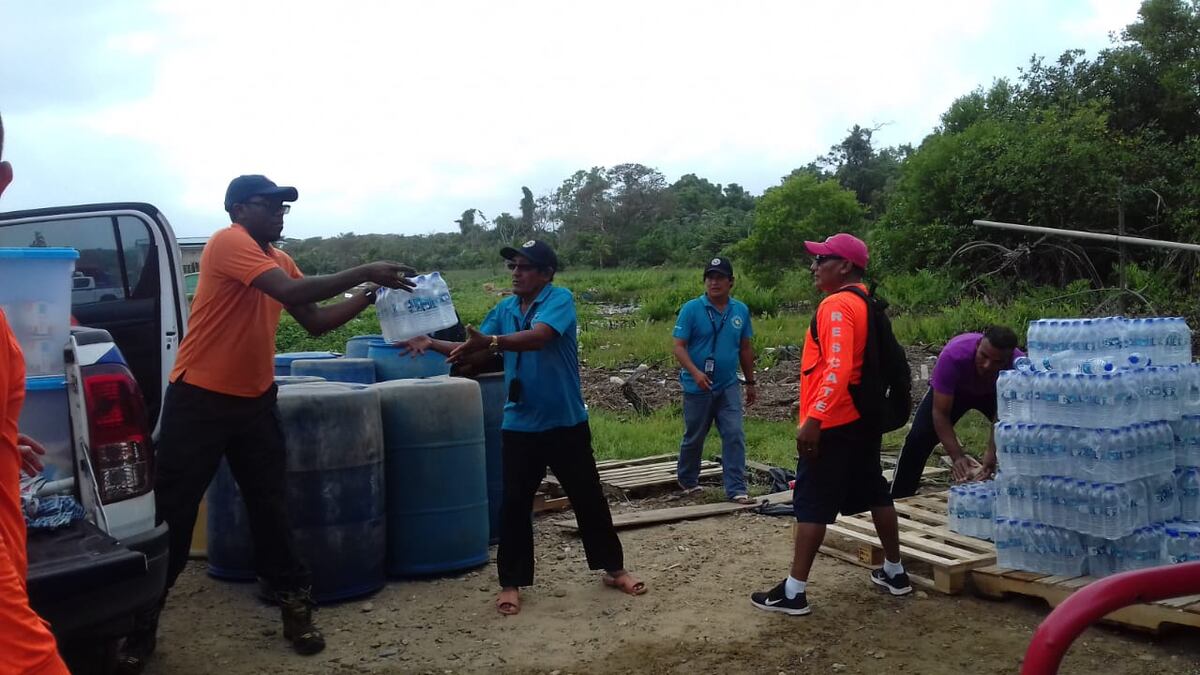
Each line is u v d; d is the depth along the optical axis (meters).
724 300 7.41
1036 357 5.25
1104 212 21.34
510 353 5.11
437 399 5.55
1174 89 25.47
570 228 78.75
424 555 5.55
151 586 3.48
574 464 5.17
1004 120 26.12
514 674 4.26
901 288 21.64
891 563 5.16
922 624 4.76
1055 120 23.06
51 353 3.45
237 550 5.49
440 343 4.98
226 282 4.32
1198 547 4.66
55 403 3.48
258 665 4.39
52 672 2.21
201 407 4.32
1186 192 21.00
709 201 88.25
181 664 4.39
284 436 4.72
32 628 2.18
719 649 4.47
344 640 4.69
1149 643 4.41
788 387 13.27
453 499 5.60
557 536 6.54
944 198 23.84
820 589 5.31
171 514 4.30
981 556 5.25
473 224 86.94
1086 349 5.04
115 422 3.54
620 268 65.94
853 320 4.74
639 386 13.94
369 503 5.26
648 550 6.13
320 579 5.13
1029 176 21.56
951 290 21.34
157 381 5.49
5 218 5.44
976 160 22.97
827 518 4.83
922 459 6.67
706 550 6.09
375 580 5.32
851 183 54.97
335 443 5.14
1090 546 4.82
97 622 3.04
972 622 4.78
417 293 4.90
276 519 4.54
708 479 8.23
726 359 7.32
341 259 65.38
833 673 4.21
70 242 5.52
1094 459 4.70
